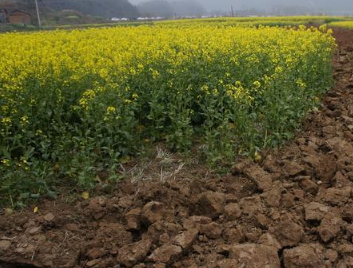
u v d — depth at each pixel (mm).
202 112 7367
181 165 5984
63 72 8195
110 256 4137
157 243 4211
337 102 8438
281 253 3986
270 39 12148
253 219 4410
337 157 5934
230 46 10469
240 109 6500
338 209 4559
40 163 5949
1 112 6707
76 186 5629
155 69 8195
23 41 14750
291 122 6848
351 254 3895
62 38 15484
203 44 10977
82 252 4223
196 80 7668
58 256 4160
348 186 4922
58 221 4707
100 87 6801
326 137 6691
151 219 4484
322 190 5055
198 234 4223
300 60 9273
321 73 9445
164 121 7164
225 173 5727
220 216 4586
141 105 7223
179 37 13594
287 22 30438
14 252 4203
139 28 19688
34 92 7094
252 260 3699
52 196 5336
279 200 4730
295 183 5207
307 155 6016
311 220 4371
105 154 6375
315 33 13086
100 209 4836
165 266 3842
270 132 6750
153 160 6301
